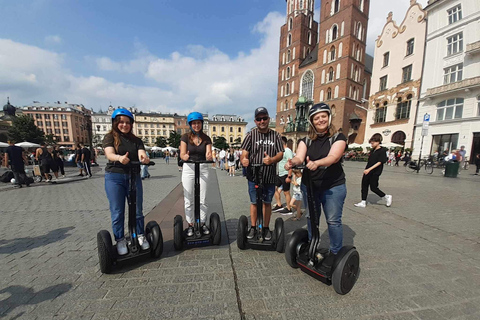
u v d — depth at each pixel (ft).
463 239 10.44
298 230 7.79
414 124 70.79
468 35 56.54
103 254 6.90
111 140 7.52
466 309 5.78
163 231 11.19
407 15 73.46
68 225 11.97
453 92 58.59
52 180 28.84
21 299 5.96
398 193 21.77
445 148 61.67
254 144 8.88
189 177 9.45
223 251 9.01
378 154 15.64
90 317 5.34
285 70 147.33
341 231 6.87
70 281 6.83
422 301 6.07
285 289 6.54
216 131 248.52
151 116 234.38
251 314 5.51
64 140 232.53
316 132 6.98
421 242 10.07
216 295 6.24
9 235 10.55
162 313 5.51
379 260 8.37
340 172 6.72
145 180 31.09
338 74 106.42
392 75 78.95
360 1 104.63
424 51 67.51
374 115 86.43
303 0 135.23
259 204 8.84
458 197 19.94
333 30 109.29
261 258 8.43
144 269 7.59
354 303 5.95
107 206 16.10
